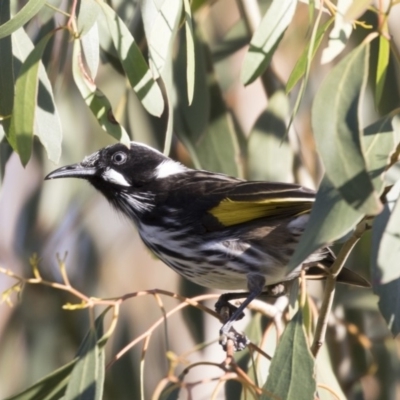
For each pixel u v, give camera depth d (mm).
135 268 13383
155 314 13500
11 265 12734
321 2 7371
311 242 6195
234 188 9633
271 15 7820
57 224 12609
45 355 12836
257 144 10984
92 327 8055
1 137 8773
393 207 6672
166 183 10047
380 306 7496
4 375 12750
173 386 7750
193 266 9727
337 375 11305
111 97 11820
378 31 6340
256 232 9398
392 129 6707
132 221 10227
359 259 11484
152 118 11484
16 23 7348
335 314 11312
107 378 12555
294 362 7367
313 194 9336
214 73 10875
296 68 7785
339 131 6059
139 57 7754
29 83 7242
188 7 7766
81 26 7535
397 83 11570
